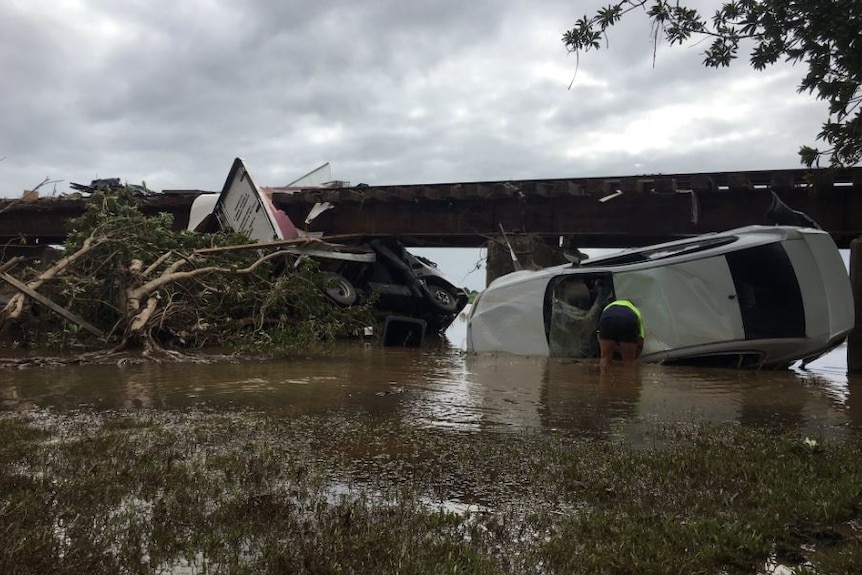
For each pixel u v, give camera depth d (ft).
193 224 61.62
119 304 32.37
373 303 53.83
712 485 10.34
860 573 7.11
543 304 34.99
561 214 54.13
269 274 42.96
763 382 24.62
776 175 44.32
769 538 8.14
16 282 31.91
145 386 20.95
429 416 16.31
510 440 13.61
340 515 8.61
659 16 15.58
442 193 56.54
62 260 34.22
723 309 29.19
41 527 7.91
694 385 23.16
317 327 38.50
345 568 7.01
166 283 33.53
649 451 12.53
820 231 29.12
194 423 14.93
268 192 62.03
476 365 29.60
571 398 19.66
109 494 9.37
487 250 55.01
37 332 34.86
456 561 7.17
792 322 28.22
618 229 52.11
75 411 16.38
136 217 38.96
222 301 37.17
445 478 10.77
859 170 41.98
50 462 11.12
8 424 14.32
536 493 10.05
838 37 13.78
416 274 61.52
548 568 7.23
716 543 7.84
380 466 11.45
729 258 29.43
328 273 50.65
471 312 39.04
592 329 33.19
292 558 7.16
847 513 8.87
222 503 9.04
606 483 10.38
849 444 13.20
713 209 48.75
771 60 15.08
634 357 29.78
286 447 12.68
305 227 62.08
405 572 6.91
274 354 33.47
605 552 7.61
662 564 7.27
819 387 23.39
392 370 26.91
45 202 69.31
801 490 9.77
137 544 7.59
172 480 10.12
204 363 28.35
